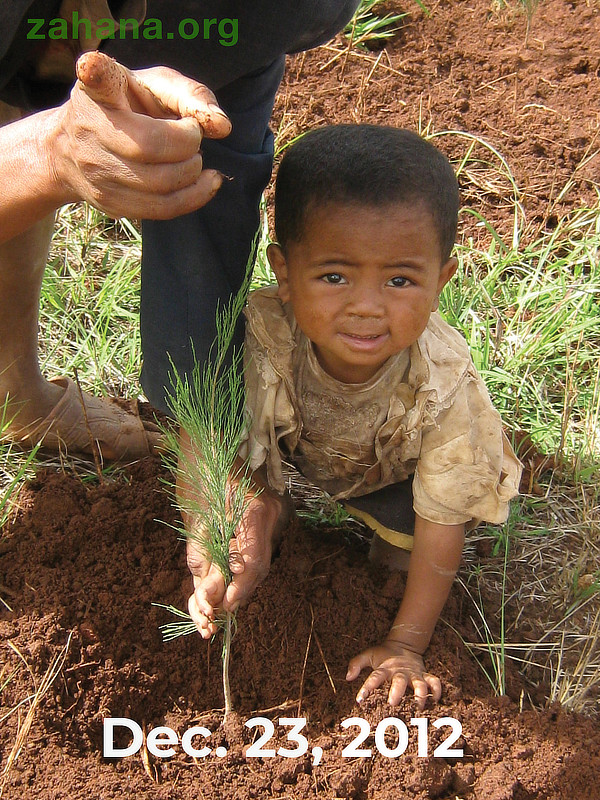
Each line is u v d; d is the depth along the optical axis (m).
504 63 1.67
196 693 0.92
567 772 0.86
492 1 1.74
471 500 0.87
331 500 1.08
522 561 1.08
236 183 0.84
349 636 0.94
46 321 1.30
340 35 1.69
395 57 1.68
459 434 0.85
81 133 0.57
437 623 0.97
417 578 0.91
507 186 1.50
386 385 0.85
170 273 0.87
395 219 0.73
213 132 0.59
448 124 1.58
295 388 0.87
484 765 0.87
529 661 0.99
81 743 0.88
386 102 1.61
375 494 0.95
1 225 0.67
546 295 1.35
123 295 1.32
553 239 1.40
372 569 1.01
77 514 1.03
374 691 0.88
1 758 0.85
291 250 0.78
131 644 0.94
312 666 0.93
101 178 0.58
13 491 1.07
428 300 0.77
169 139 0.56
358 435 0.88
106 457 1.13
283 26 0.75
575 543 1.11
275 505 0.94
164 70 0.61
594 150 1.54
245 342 0.88
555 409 1.25
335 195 0.73
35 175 0.62
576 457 1.17
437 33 1.71
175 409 0.86
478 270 1.40
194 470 0.83
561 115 1.59
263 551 0.90
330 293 0.76
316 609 0.96
